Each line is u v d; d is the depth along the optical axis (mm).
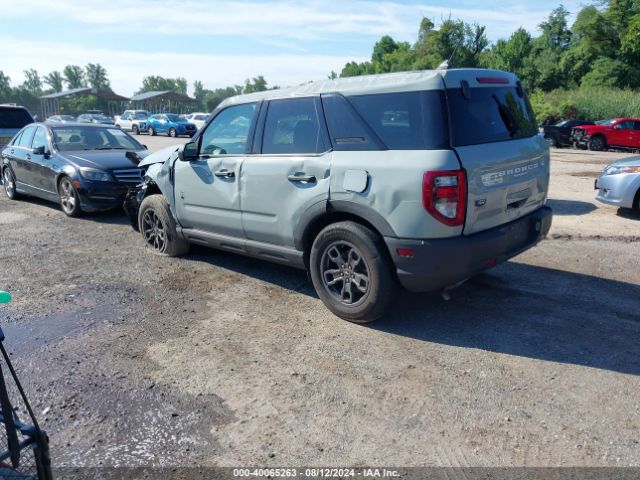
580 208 9195
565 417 3109
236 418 3141
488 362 3758
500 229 4148
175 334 4266
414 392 3387
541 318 4496
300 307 4809
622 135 22234
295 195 4516
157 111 69812
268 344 4078
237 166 5012
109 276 5684
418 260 3859
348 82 4320
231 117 5199
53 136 9359
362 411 3193
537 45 60188
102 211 8766
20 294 5145
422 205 3752
